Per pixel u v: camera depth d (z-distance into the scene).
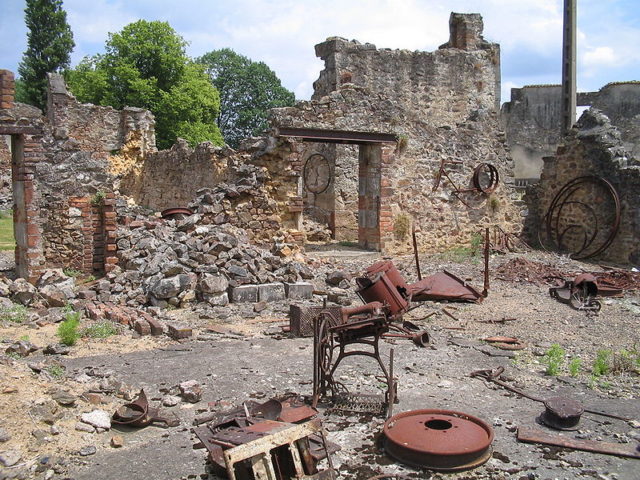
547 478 4.31
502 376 6.50
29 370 5.88
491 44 24.03
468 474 4.36
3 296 8.91
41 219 10.81
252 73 44.78
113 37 34.19
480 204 16.52
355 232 17.97
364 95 14.84
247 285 9.86
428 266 13.41
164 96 33.47
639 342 8.00
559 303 10.28
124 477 4.25
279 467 4.01
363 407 5.43
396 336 7.88
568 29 18.70
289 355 7.06
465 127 16.33
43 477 4.21
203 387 5.99
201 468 4.39
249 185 12.72
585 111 16.64
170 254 10.05
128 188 25.81
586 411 5.53
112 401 5.52
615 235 15.21
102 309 8.85
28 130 10.15
